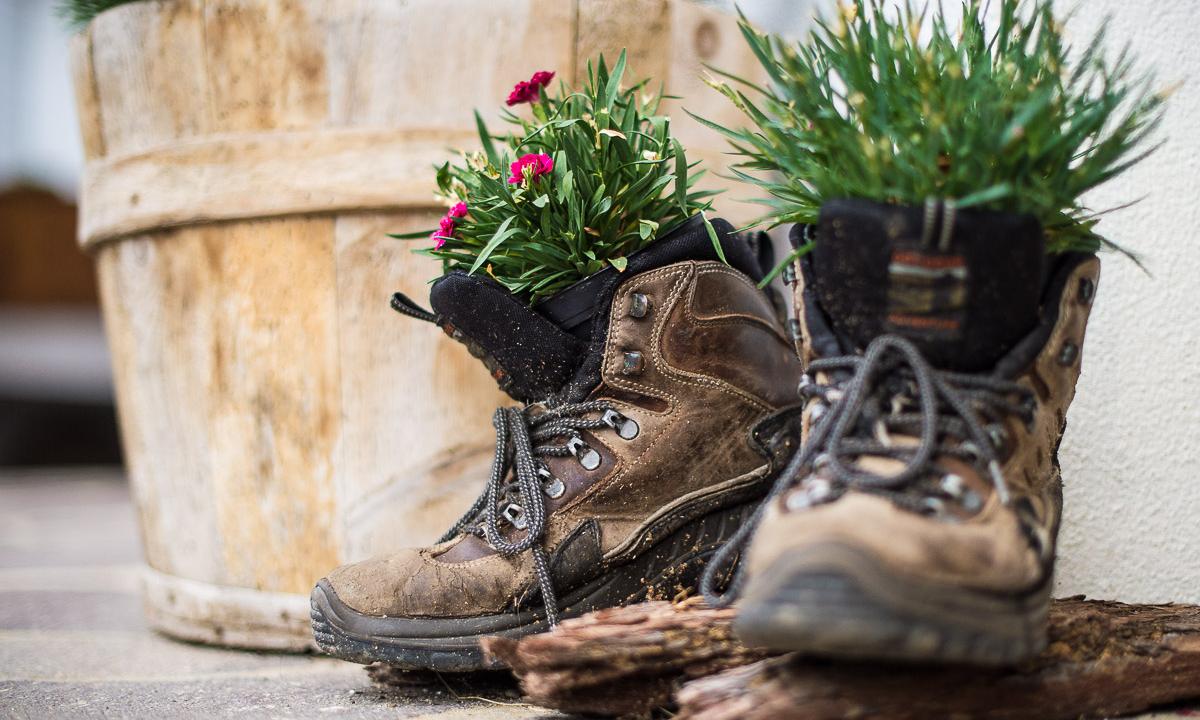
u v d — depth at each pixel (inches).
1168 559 62.7
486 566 58.9
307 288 64.1
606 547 59.2
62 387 227.6
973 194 53.7
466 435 64.0
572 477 59.3
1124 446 62.9
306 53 63.7
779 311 62.7
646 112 62.0
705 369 59.9
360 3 63.4
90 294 231.0
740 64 66.2
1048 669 54.4
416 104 63.5
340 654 58.9
